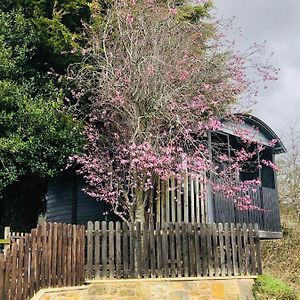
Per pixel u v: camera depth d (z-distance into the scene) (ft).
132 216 37.06
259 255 35.78
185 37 45.34
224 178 40.86
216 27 48.32
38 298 25.79
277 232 47.75
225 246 34.83
